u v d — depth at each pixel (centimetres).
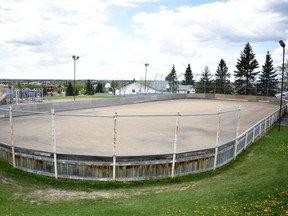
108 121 1802
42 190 828
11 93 2698
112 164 896
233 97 4422
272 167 1025
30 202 727
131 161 907
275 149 1345
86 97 4012
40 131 1384
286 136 1675
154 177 934
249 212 577
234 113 2458
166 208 648
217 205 636
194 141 1273
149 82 6825
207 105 3189
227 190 755
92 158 896
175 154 949
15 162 977
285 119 2472
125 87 7306
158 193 813
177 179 944
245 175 966
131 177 913
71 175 909
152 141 1238
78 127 1533
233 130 1600
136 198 762
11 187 838
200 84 4809
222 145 1084
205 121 1923
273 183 745
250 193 692
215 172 1034
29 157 948
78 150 1043
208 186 852
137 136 1336
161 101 3700
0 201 721
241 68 6450
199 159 1004
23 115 1973
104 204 710
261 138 1625
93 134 1350
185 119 1994
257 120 2059
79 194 802
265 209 577
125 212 637
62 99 3441
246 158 1221
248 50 6406
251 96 4294
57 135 1298
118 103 3020
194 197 721
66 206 698
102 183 885
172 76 5141
